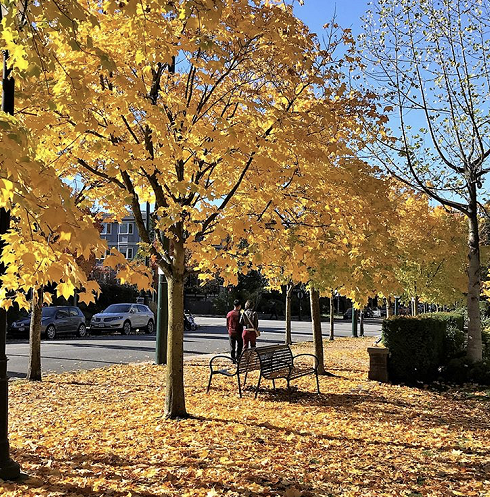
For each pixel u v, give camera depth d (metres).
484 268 24.64
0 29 3.24
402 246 13.70
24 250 3.75
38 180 2.99
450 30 10.98
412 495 4.55
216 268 7.24
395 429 7.00
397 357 11.00
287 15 5.83
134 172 5.87
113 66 3.77
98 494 4.20
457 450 6.00
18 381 10.74
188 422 6.87
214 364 13.91
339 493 4.51
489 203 13.31
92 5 5.66
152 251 7.02
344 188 6.97
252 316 13.36
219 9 4.36
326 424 7.16
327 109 5.96
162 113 5.57
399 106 11.36
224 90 6.78
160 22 4.60
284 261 7.06
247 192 6.82
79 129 4.49
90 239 3.01
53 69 3.60
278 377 9.22
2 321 4.45
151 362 14.37
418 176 11.67
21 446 5.75
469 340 11.17
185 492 4.29
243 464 5.11
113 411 7.82
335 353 17.33
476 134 11.16
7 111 4.03
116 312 27.28
